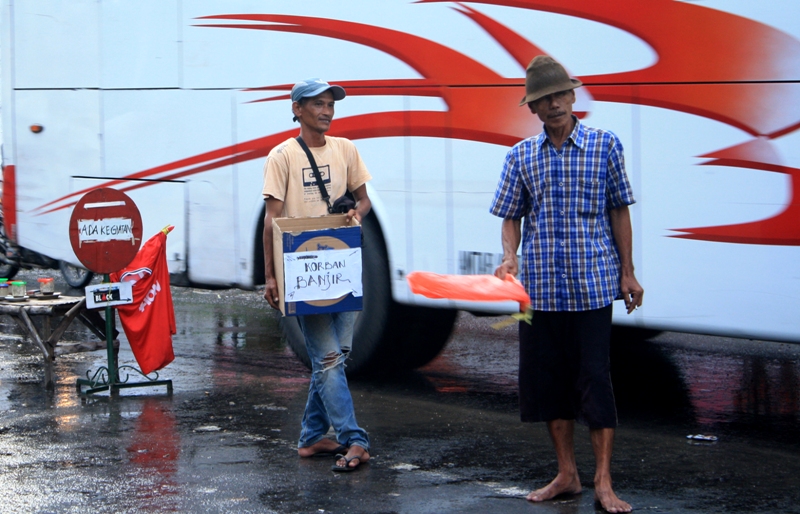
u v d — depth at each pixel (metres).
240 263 8.34
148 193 9.05
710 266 5.66
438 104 6.89
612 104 6.01
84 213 6.88
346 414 5.27
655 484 4.92
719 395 6.96
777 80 5.37
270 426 6.13
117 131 9.28
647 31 5.84
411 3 7.00
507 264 4.62
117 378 7.18
